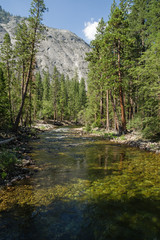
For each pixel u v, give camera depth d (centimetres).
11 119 2189
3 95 1962
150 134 1409
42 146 1312
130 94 2225
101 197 443
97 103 3359
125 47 1948
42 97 6988
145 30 2275
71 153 1052
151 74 1355
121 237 294
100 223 334
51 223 335
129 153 1028
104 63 1947
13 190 487
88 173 646
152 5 2023
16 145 1191
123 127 1894
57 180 572
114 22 1836
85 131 2766
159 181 550
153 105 1452
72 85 7919
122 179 574
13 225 328
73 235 301
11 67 2559
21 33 2073
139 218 349
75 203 412
